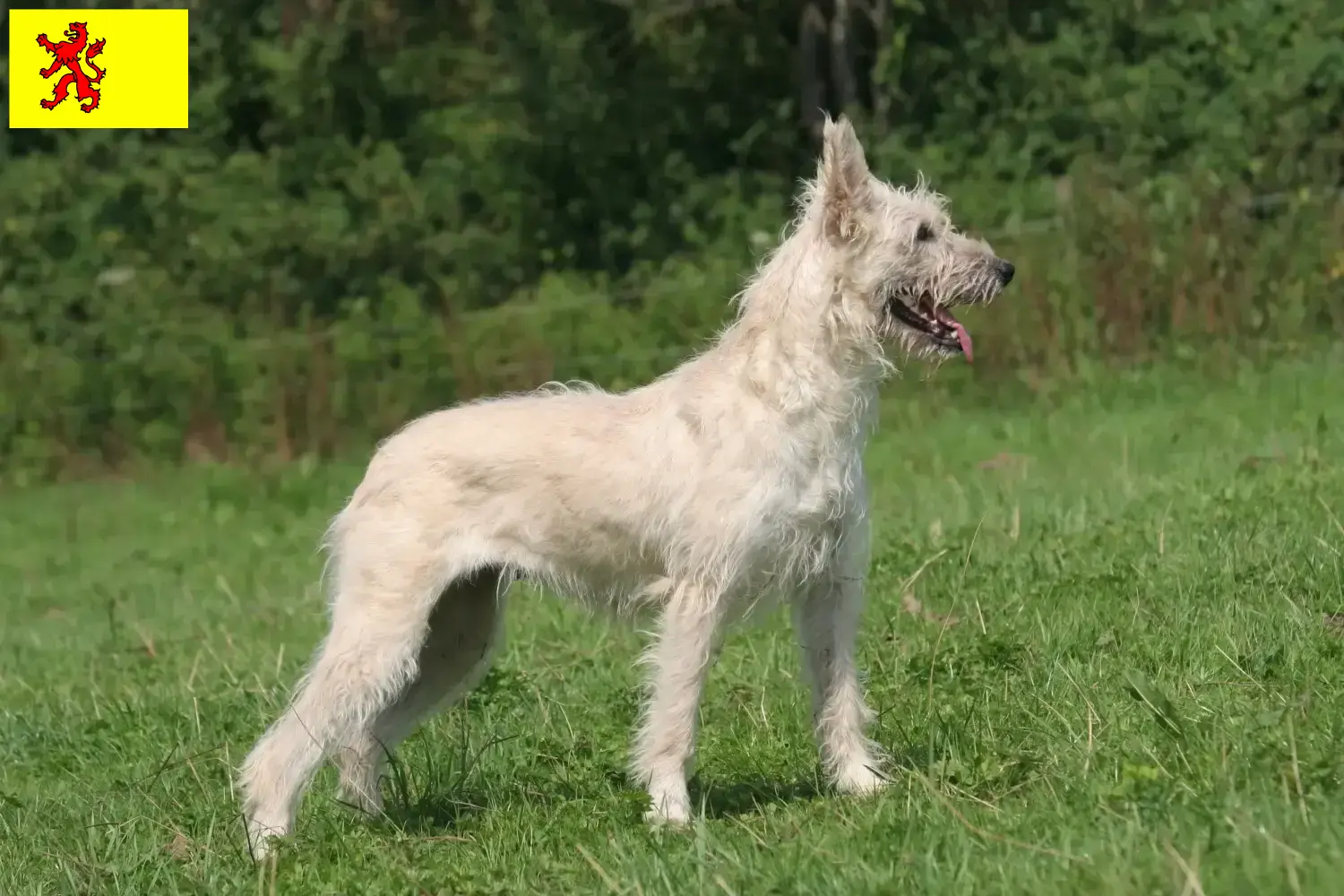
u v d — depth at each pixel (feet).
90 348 89.86
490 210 99.35
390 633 26.25
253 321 90.68
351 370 80.59
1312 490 38.93
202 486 74.95
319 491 71.77
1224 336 68.33
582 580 26.73
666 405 25.96
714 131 106.63
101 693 39.04
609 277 99.40
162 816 28.19
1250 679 26.43
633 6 101.81
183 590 55.47
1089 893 18.08
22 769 33.68
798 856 21.22
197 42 104.17
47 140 106.52
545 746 29.73
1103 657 29.12
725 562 24.97
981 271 26.07
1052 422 61.57
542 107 100.99
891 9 103.19
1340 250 68.95
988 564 37.11
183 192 98.02
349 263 95.45
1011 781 23.66
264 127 102.53
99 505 74.90
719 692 32.14
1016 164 92.58
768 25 106.11
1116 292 69.46
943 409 67.97
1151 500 41.78
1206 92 90.58
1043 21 99.96
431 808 27.50
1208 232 69.62
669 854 22.52
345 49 101.65
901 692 29.48
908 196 26.35
